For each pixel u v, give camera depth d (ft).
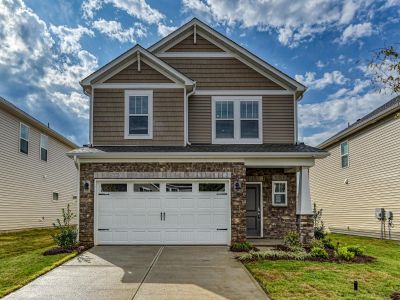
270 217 48.16
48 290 24.40
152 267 30.55
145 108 44.68
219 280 26.61
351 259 33.37
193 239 40.98
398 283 25.55
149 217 41.14
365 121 56.90
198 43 49.01
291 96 48.08
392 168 51.62
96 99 44.57
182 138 44.27
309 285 24.89
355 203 62.49
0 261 33.42
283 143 47.21
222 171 41.24
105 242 40.68
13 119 62.39
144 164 41.14
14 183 62.64
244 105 47.96
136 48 44.42
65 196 87.35
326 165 75.61
